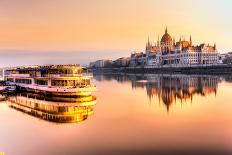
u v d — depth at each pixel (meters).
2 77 169.75
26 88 128.50
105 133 56.88
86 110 82.81
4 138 53.78
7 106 90.62
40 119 69.94
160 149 47.16
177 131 58.31
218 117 72.56
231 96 117.06
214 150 46.59
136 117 72.88
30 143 50.53
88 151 46.34
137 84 190.62
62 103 94.94
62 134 56.16
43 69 115.44
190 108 87.31
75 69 108.81
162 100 107.00
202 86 163.62
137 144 49.75
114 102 100.81
